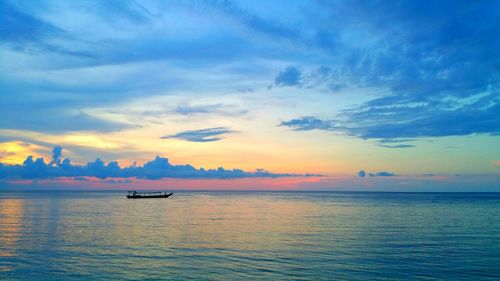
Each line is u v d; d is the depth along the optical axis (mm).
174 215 80812
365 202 156500
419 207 115812
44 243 41219
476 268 30875
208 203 143125
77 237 45562
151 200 170875
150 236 46812
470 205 129750
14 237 45312
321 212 91688
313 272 29672
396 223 63375
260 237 46375
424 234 49188
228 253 36375
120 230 52625
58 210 93688
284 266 31422
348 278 28188
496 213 88375
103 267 30812
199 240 43844
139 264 31844
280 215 81500
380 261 33062
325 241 43375
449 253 36344
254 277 28297
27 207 105438
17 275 28625
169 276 28484
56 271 29656
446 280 27828
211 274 29016
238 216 78688
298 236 47281
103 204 127562
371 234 49156
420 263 32469
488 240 44156
